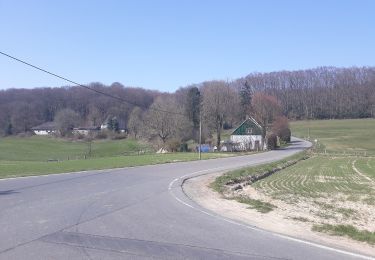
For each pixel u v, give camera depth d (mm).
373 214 16469
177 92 106312
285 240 9508
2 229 9953
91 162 40125
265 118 98250
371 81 163250
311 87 166625
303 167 45469
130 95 106562
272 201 18844
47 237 9266
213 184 23609
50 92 141125
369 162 54750
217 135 90562
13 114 135000
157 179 24438
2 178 22297
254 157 58469
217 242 9164
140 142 96562
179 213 12766
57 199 14945
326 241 9523
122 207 13578
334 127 139125
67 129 124250
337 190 25125
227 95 93375
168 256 7992
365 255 8336
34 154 87000
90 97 133625
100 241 9008
